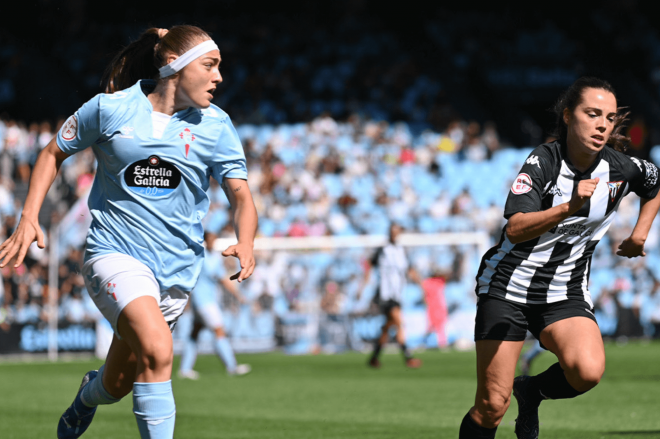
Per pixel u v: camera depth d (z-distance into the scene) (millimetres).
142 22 96250
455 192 75312
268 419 25672
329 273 58094
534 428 16750
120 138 14039
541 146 14969
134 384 13461
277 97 87562
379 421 25000
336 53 94250
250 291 56594
